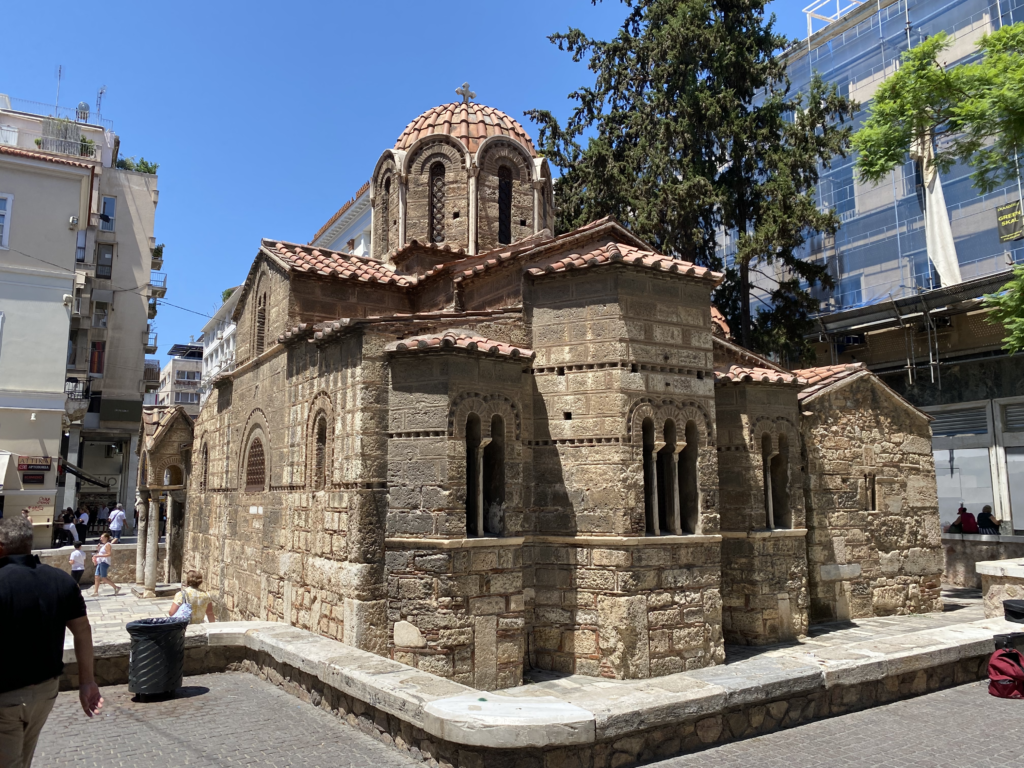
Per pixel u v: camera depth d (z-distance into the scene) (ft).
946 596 70.13
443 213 62.95
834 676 29.60
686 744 25.43
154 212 152.66
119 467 154.71
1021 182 81.05
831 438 56.39
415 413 38.88
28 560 17.72
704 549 41.70
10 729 16.35
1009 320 60.54
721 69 90.43
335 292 54.85
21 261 91.15
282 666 32.37
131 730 26.71
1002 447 80.79
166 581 84.23
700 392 42.96
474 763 21.89
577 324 41.70
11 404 89.56
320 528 43.78
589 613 39.40
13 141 147.02
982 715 29.89
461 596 36.83
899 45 97.86
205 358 278.67
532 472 41.86
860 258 100.58
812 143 89.25
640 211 85.66
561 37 98.02
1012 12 83.15
